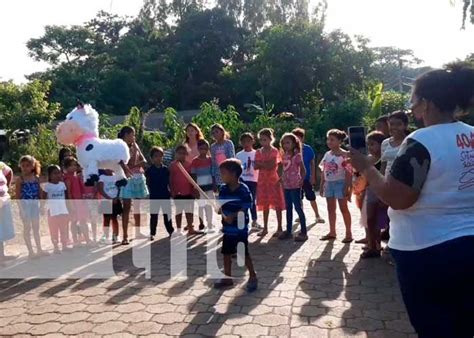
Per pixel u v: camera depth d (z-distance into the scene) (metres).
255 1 35.12
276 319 3.98
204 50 35.75
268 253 6.12
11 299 4.70
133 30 39.50
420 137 2.16
